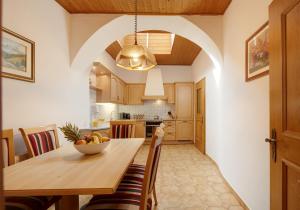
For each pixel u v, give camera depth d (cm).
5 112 182
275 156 135
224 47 296
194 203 232
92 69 428
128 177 177
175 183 293
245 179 218
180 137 623
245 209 216
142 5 272
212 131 409
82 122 359
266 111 172
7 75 180
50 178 113
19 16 197
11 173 121
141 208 119
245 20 217
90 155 167
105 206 131
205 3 267
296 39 112
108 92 468
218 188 274
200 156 457
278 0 130
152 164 124
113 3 271
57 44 268
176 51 506
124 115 630
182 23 312
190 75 660
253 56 195
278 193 131
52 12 256
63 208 145
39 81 229
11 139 158
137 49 246
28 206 134
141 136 359
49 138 201
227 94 287
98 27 300
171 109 667
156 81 595
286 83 123
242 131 228
